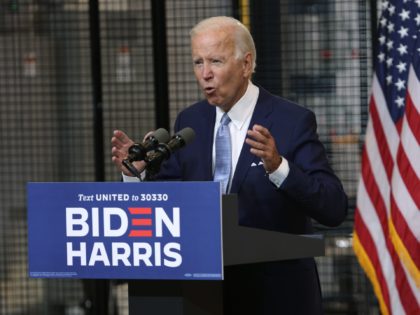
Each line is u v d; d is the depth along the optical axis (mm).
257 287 9320
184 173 9719
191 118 9906
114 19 15445
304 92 14914
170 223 7242
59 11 15594
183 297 7566
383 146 13141
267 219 9320
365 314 14789
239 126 9531
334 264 14867
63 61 15648
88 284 15555
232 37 9148
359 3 14633
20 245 15922
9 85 15812
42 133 15836
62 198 7469
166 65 15242
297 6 14852
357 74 14703
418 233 12375
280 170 8617
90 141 15727
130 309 7676
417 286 12406
